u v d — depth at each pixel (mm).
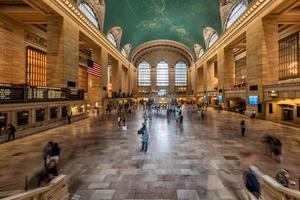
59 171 6676
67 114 19828
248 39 24812
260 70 21859
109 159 7977
